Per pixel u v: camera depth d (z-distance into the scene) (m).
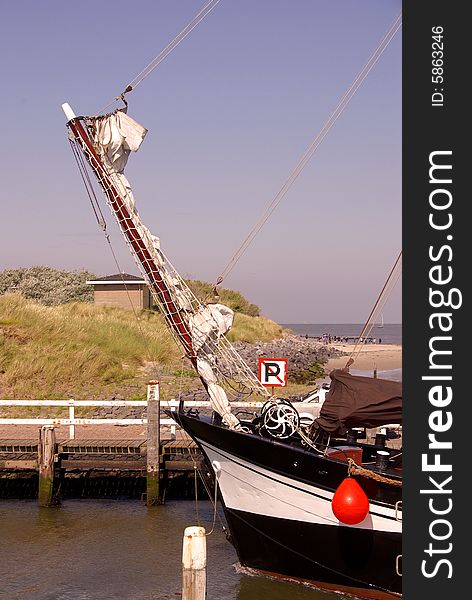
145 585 11.26
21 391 24.03
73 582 11.37
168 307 11.46
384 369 55.56
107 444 15.73
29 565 12.06
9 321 29.14
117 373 26.97
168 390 25.36
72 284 59.28
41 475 15.23
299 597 11.09
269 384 13.02
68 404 16.56
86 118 11.08
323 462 10.90
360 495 10.30
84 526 14.07
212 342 11.73
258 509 11.62
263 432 11.85
